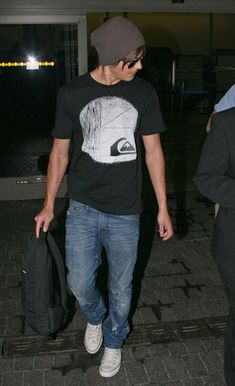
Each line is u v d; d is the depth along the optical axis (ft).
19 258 13.47
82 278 7.98
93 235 7.85
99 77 7.36
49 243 8.02
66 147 7.91
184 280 12.16
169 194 19.19
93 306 8.52
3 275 12.46
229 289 7.04
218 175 6.72
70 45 17.31
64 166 8.09
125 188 7.66
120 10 16.63
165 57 43.24
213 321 10.31
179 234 15.10
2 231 15.39
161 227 8.16
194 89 43.65
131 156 7.60
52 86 18.43
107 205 7.69
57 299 8.28
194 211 17.20
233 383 7.36
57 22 16.55
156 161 7.98
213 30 45.85
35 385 8.44
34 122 19.16
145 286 11.85
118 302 8.20
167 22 45.06
